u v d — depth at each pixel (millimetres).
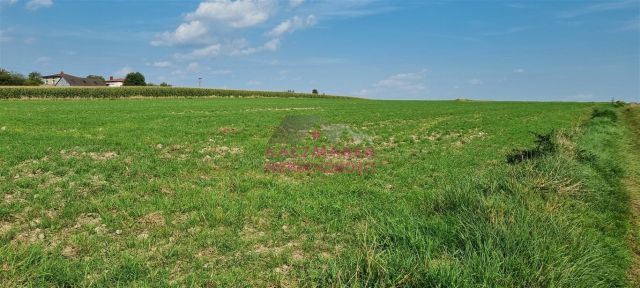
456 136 25281
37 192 10234
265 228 8227
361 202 10008
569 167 11398
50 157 14594
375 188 11445
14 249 6848
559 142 14930
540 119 41281
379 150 18625
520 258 5738
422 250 6141
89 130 23391
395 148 19500
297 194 10539
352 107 61031
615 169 14297
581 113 53625
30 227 7984
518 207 7922
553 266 5664
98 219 8625
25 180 11133
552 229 6910
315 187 11406
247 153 16750
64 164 13422
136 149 16984
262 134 23234
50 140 18297
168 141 19312
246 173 13234
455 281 5223
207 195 10258
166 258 6699
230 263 6633
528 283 5352
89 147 16734
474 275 5414
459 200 8781
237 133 23422
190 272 6289
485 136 25516
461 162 15617
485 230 6621
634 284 6480
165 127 25469
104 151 16312
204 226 8219
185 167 13688
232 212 8883
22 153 14742
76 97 77000
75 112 37812
